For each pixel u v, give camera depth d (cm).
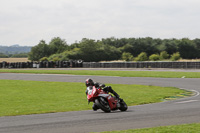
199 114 1055
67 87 2670
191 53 14788
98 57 12925
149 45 14775
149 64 6900
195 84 2783
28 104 1619
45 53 15312
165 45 14750
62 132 778
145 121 928
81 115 1122
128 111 1212
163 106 1372
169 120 936
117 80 3391
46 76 4350
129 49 14600
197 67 5994
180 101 1598
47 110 1349
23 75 4669
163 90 2327
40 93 2216
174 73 4484
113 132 750
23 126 888
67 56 12225
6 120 1038
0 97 1980
